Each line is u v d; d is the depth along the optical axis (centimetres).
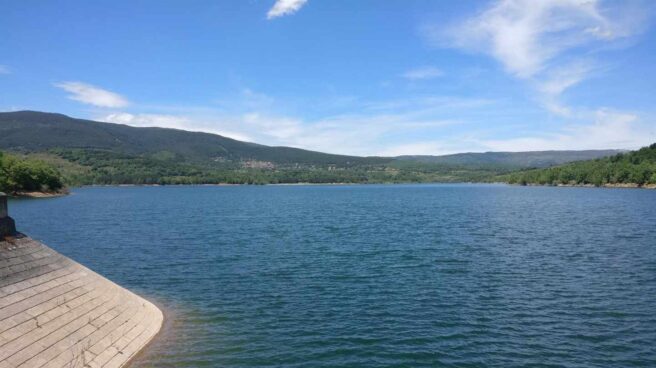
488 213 11031
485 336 2838
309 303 3494
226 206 14300
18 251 2398
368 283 4069
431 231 7556
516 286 3947
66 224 8725
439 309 3344
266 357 2538
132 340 2567
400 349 2655
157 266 4753
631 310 3291
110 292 2861
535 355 2566
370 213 11375
